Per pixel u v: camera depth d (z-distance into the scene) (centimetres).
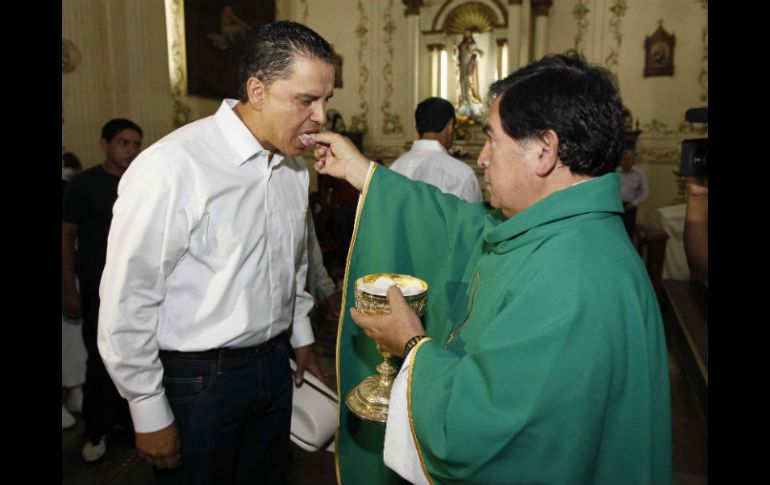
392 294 115
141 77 564
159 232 125
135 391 129
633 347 91
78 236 249
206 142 134
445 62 930
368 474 159
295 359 181
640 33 837
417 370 102
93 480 245
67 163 347
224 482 151
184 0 670
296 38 128
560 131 97
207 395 140
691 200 127
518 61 866
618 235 99
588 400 85
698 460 268
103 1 527
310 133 137
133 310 125
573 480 86
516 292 96
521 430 86
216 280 136
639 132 812
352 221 556
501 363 89
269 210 145
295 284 159
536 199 105
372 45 975
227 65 748
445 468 94
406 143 953
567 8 872
